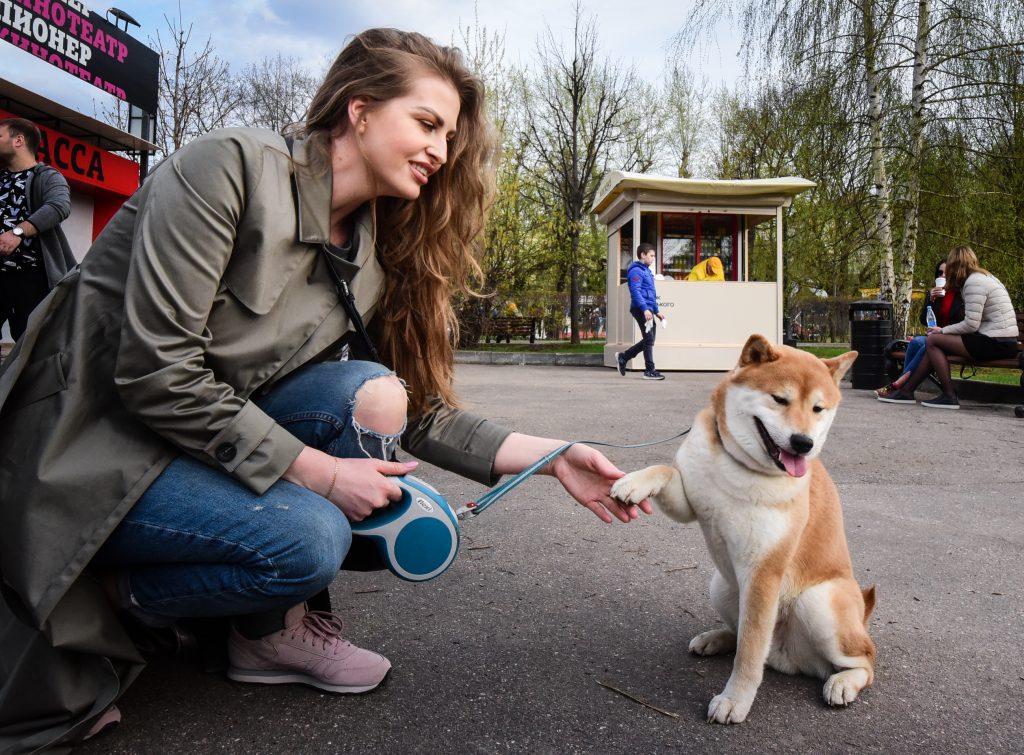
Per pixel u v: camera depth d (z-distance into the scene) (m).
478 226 2.38
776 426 2.05
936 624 2.56
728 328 12.29
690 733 1.82
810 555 2.19
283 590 1.62
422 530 1.80
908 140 14.25
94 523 1.49
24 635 1.49
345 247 2.02
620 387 9.45
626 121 25.97
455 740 1.71
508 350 18.11
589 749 1.71
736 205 12.45
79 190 11.24
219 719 1.76
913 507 4.12
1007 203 14.56
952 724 1.90
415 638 2.29
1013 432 6.48
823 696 2.04
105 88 10.98
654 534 3.46
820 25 14.10
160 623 1.74
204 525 1.57
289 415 1.85
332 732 1.72
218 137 1.70
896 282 16.14
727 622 2.33
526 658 2.18
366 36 1.91
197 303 1.59
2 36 8.95
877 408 8.00
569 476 2.25
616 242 13.55
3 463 1.48
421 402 2.31
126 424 1.58
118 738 1.65
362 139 1.87
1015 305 15.33
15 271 4.18
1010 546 3.44
